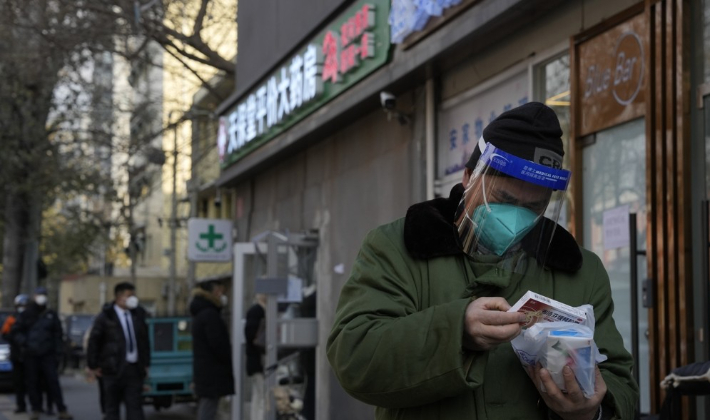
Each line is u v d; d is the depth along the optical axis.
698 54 5.54
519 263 2.30
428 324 2.13
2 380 19.81
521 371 2.26
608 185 6.35
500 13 6.96
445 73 8.62
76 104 24.06
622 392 2.34
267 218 13.52
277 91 12.16
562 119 6.94
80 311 46.97
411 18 8.52
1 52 20.80
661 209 5.59
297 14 12.07
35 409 13.87
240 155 14.16
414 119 9.09
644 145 5.98
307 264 11.18
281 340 10.32
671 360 5.47
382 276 2.32
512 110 2.30
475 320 2.08
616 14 6.18
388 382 2.15
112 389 10.68
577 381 2.09
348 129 10.66
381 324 2.21
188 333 14.92
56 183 24.50
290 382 10.24
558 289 2.38
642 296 5.75
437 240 2.33
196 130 22.89
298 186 12.25
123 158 26.86
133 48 20.08
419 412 2.27
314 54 10.70
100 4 17.27
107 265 47.59
